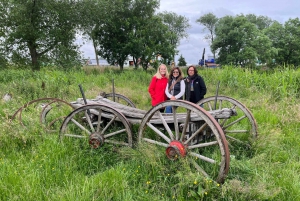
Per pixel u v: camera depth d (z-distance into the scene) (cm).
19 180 366
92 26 2578
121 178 379
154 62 2936
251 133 532
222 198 354
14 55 2339
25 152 477
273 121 658
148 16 2948
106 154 463
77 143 479
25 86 959
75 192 348
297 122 655
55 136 494
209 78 1351
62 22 2383
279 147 515
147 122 439
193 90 647
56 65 2255
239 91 1108
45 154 443
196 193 359
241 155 487
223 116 436
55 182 381
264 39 4688
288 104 798
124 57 2839
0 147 486
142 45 2756
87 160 443
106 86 1270
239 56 4622
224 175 367
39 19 2303
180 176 370
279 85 1025
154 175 397
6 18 2219
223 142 362
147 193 371
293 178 392
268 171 417
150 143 443
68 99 884
